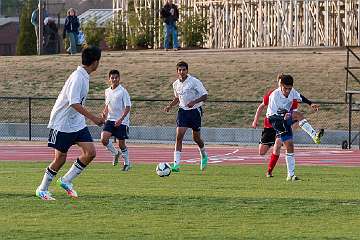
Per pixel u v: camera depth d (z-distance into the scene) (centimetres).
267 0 10088
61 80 8706
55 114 3106
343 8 9806
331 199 3256
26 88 8531
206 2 10550
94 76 8625
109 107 4700
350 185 3806
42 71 8912
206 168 4722
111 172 4447
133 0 11019
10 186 3662
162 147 6475
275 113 4038
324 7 9881
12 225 2673
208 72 8550
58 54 10312
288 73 8406
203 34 10438
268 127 4634
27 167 4747
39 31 10656
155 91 8225
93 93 8244
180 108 4459
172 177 4159
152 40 10775
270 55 8975
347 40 9712
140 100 7162
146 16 10794
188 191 3500
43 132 7469
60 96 3098
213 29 10481
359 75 8275
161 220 2775
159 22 10688
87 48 3083
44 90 8481
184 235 2527
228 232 2580
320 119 7431
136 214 2889
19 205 3061
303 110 7581
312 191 3538
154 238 2477
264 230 2617
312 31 9894
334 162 5322
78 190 3506
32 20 10825
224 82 8300
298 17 9981
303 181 3981
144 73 8656
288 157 4034
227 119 7556
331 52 9069
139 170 4591
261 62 8731
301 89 8056
